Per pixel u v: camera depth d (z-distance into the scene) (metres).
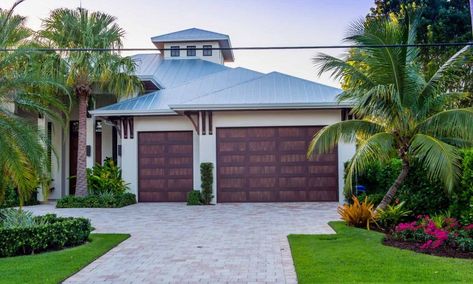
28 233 8.22
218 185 17.50
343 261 7.31
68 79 16.33
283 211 14.55
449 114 10.00
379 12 26.12
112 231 11.02
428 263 7.02
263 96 17.59
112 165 18.77
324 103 16.64
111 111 18.09
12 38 11.28
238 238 9.90
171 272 7.02
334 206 15.78
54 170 20.81
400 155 10.98
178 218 13.34
